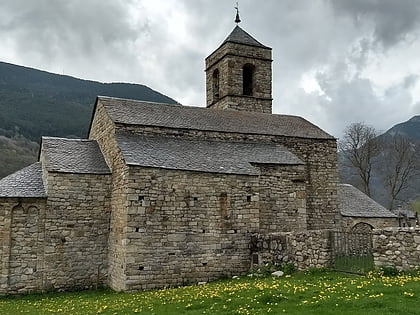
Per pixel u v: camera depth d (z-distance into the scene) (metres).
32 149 80.94
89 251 20.48
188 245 19.42
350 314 9.52
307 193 26.02
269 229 22.42
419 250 13.62
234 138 24.80
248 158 22.86
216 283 18.14
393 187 50.06
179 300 13.27
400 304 9.92
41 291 19.44
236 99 31.58
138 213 18.72
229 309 11.23
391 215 30.20
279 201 22.84
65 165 20.80
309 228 25.64
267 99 32.44
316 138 26.77
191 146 22.67
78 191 20.61
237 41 32.16
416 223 32.88
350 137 51.81
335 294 11.40
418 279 12.20
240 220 20.58
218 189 20.41
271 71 32.91
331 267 16.34
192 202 19.80
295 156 24.36
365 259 15.62
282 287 13.36
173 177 19.59
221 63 32.50
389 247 14.41
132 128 22.19
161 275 18.73
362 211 29.62
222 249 20.02
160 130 22.92
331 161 26.89
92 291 19.56
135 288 18.22
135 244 18.48
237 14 35.00
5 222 19.14
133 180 18.83
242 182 20.89
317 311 10.07
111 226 20.66
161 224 19.06
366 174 50.78
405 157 50.03
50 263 19.72
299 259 17.66
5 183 20.12
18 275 19.14
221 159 21.91
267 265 19.22
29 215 19.62
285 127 27.53
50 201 20.00
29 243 19.47
